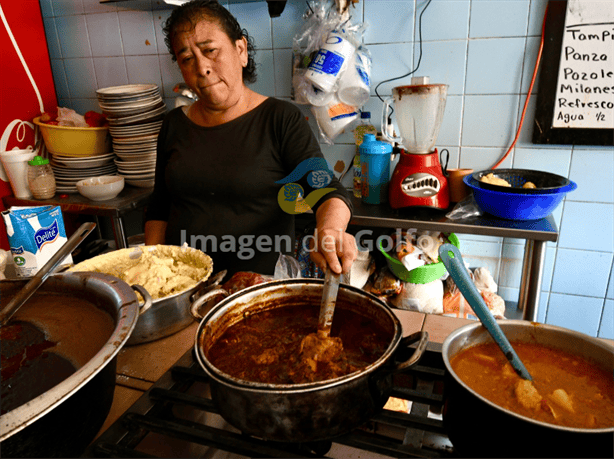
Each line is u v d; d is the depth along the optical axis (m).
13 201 2.13
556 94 1.74
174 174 1.42
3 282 0.72
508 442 0.46
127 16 2.21
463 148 1.95
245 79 1.53
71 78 2.45
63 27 2.34
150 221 1.59
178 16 1.21
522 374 0.57
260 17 2.01
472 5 1.75
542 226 1.61
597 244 1.90
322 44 1.81
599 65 1.67
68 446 0.51
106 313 0.66
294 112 1.37
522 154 1.88
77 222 2.41
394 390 0.65
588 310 2.01
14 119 2.23
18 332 0.65
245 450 0.54
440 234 1.91
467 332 0.63
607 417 0.52
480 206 1.69
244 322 0.75
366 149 1.84
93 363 0.49
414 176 1.73
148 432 0.61
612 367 0.58
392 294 1.89
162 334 0.87
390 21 1.87
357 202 1.97
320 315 0.69
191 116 1.47
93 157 2.13
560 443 0.44
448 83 1.88
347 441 0.55
